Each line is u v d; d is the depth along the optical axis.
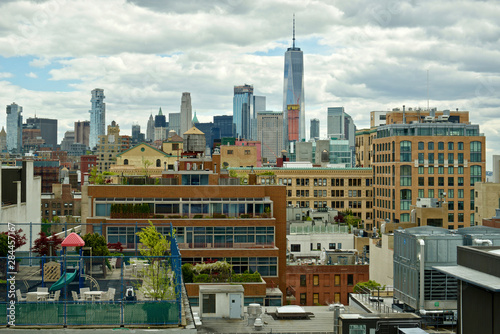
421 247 45.31
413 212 116.69
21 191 74.06
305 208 162.12
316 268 104.12
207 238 77.81
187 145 133.88
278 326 47.22
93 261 43.47
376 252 87.06
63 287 36.69
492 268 30.19
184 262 76.12
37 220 79.12
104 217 78.62
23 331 30.38
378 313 47.25
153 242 51.47
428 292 45.53
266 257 77.44
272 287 76.88
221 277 67.00
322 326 47.47
